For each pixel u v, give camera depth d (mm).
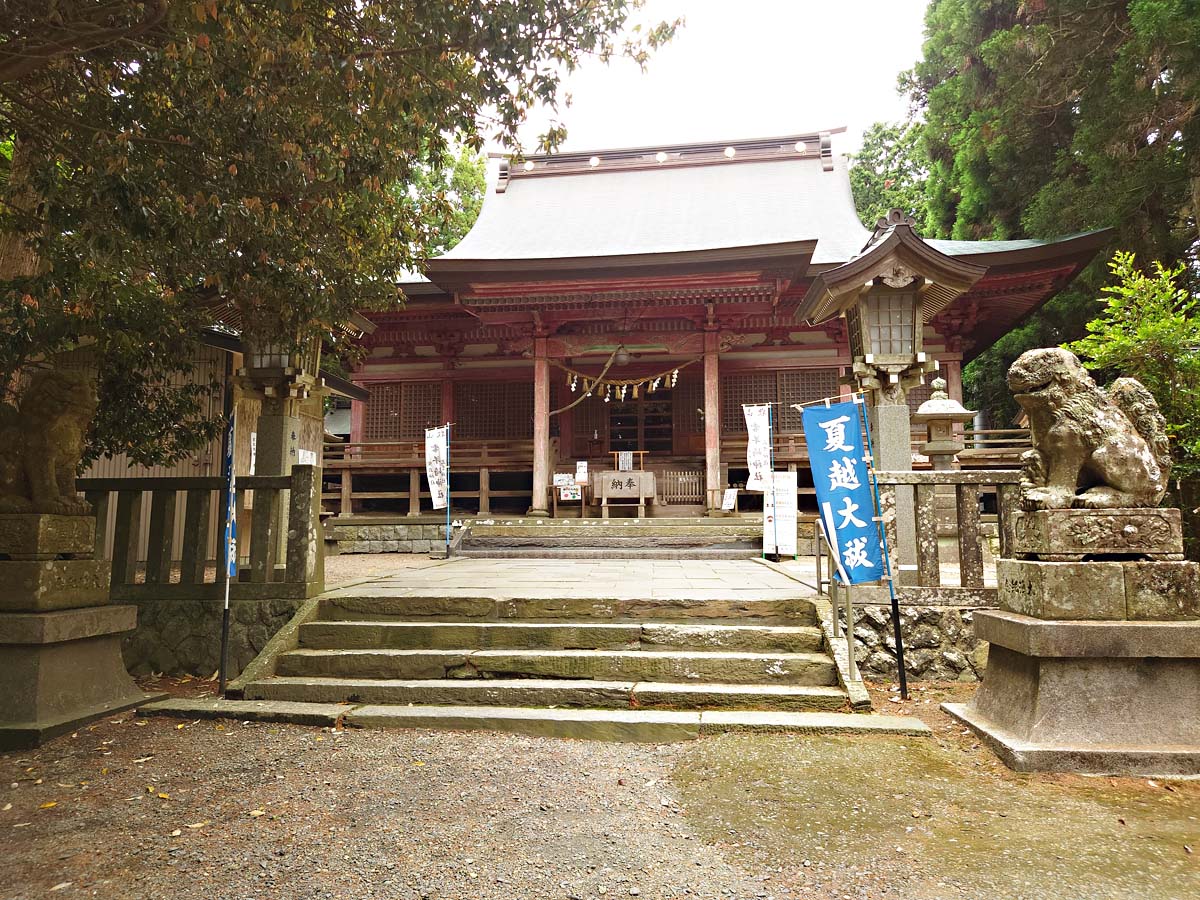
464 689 5176
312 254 6398
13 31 4586
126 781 3869
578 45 5312
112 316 6426
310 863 2918
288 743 4516
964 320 16953
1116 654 3934
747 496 18438
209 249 5910
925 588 5836
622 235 21094
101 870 2873
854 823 3277
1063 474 4320
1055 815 3312
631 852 3014
